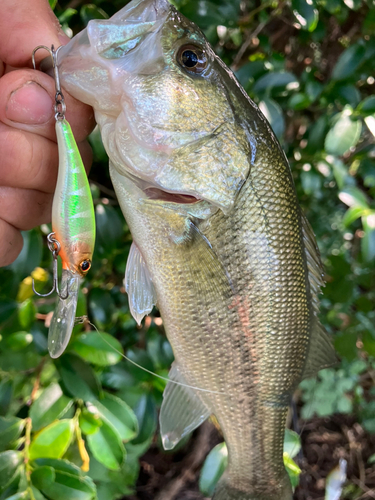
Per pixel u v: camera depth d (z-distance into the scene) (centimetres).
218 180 16
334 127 28
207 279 17
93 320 30
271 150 17
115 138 16
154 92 15
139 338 32
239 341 18
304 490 47
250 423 20
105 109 15
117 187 17
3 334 22
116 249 27
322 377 45
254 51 33
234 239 17
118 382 26
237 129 17
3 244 17
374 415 48
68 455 26
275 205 17
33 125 15
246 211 17
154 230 17
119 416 24
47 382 26
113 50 15
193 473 44
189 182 16
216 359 18
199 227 17
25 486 21
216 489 22
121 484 33
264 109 25
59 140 13
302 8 25
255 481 21
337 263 36
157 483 44
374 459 47
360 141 40
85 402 24
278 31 36
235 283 17
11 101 14
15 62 16
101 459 23
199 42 16
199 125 16
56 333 14
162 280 18
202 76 16
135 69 15
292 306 19
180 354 19
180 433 20
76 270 14
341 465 33
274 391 19
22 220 17
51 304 28
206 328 18
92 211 14
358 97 28
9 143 15
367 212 30
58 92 14
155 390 27
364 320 38
